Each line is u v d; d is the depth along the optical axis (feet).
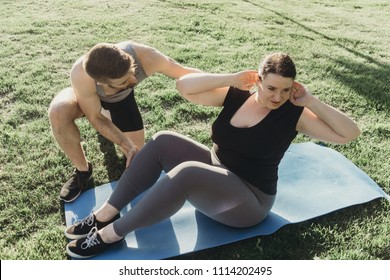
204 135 13.55
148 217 8.64
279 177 11.68
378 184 11.94
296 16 27.55
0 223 10.04
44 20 22.33
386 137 14.11
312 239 9.79
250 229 9.81
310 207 10.55
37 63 17.53
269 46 21.13
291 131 8.67
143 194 10.83
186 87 9.21
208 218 10.15
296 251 9.55
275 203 10.69
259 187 9.11
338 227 10.17
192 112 14.62
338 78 18.24
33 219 10.25
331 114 8.42
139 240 9.54
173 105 15.07
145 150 9.35
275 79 7.98
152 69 10.58
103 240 9.06
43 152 12.40
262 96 8.32
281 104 8.52
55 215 10.39
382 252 9.64
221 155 9.18
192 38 21.36
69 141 10.52
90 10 24.58
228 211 9.05
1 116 14.02
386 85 17.92
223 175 8.71
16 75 16.44
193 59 18.76
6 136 12.96
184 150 9.39
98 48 8.67
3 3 25.20
